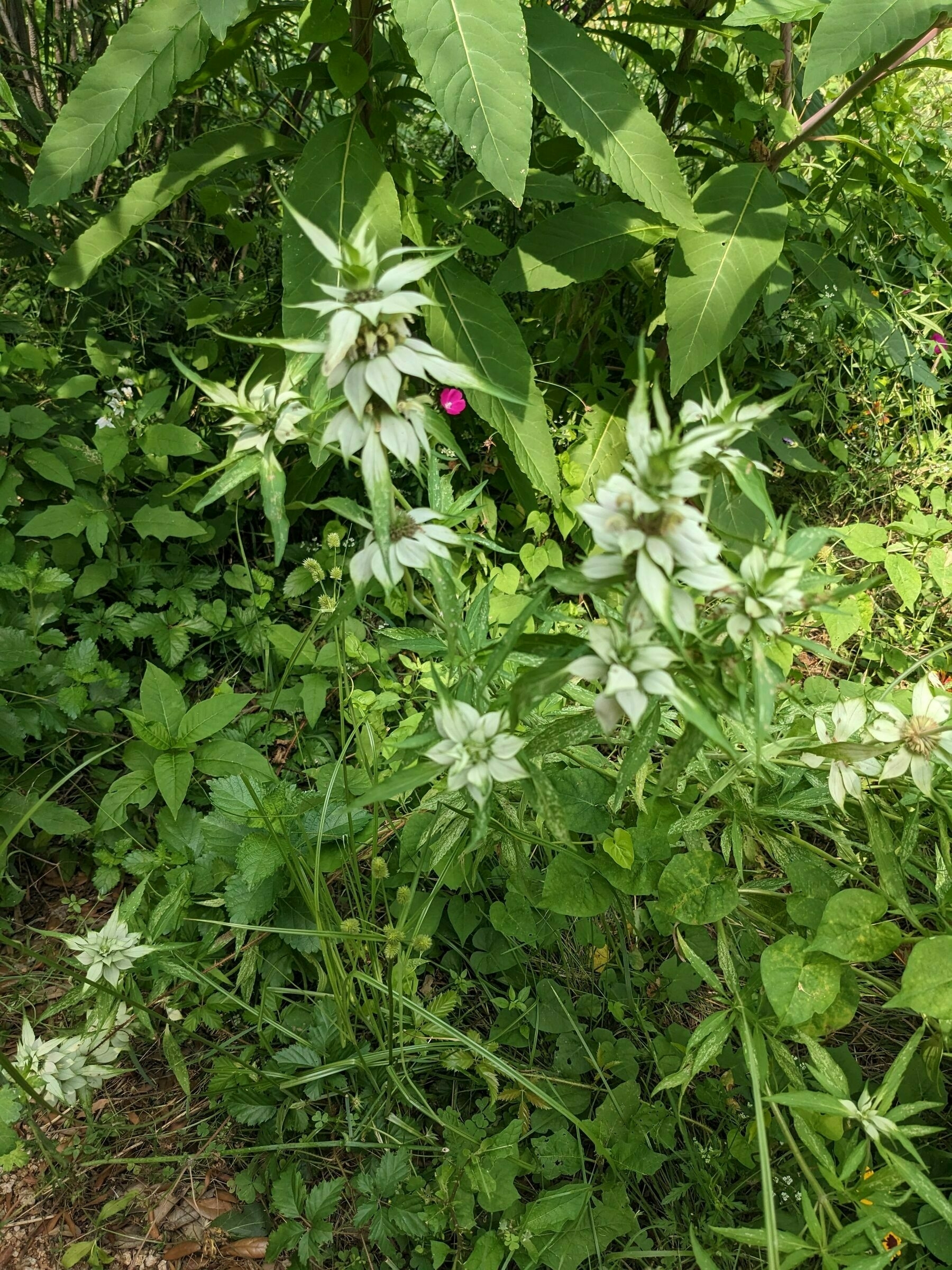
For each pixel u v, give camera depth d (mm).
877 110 1217
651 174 818
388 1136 658
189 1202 660
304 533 1093
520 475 1022
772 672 483
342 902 792
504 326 888
